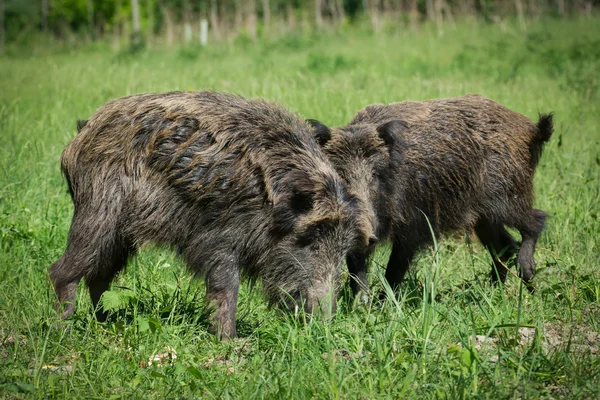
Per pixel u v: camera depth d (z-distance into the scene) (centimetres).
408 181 1805
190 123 1459
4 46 10525
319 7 12169
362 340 1355
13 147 2583
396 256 1856
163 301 1606
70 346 1379
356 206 1440
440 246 2025
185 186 1446
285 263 1445
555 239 2112
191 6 12631
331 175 1444
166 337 1398
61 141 2680
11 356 1312
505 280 2003
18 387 1170
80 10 12481
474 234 2050
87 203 1489
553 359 1301
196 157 1441
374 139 1712
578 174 2459
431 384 1185
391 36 8669
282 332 1407
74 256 1484
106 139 1488
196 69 5438
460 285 1816
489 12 10425
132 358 1319
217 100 1513
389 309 1527
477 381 1204
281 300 1481
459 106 1956
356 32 9356
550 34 7194
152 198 1463
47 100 3497
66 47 9669
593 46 5775
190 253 1482
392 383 1203
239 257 1477
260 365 1284
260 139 1461
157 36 12131
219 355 1387
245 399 1152
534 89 4056
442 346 1339
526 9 11375
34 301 1555
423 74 4850
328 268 1420
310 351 1305
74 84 3959
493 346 1373
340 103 3181
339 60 5416
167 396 1185
